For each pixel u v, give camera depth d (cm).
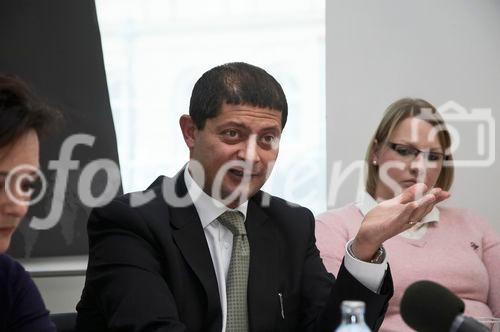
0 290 235
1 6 483
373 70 490
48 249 471
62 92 487
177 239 262
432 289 172
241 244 271
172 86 498
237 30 502
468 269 377
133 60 497
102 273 258
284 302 274
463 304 170
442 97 489
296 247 283
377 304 240
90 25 493
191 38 501
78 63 490
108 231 264
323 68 496
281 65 498
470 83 489
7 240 185
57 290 469
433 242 385
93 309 272
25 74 484
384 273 243
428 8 489
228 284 266
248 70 262
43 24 487
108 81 494
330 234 385
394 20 490
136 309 242
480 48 488
